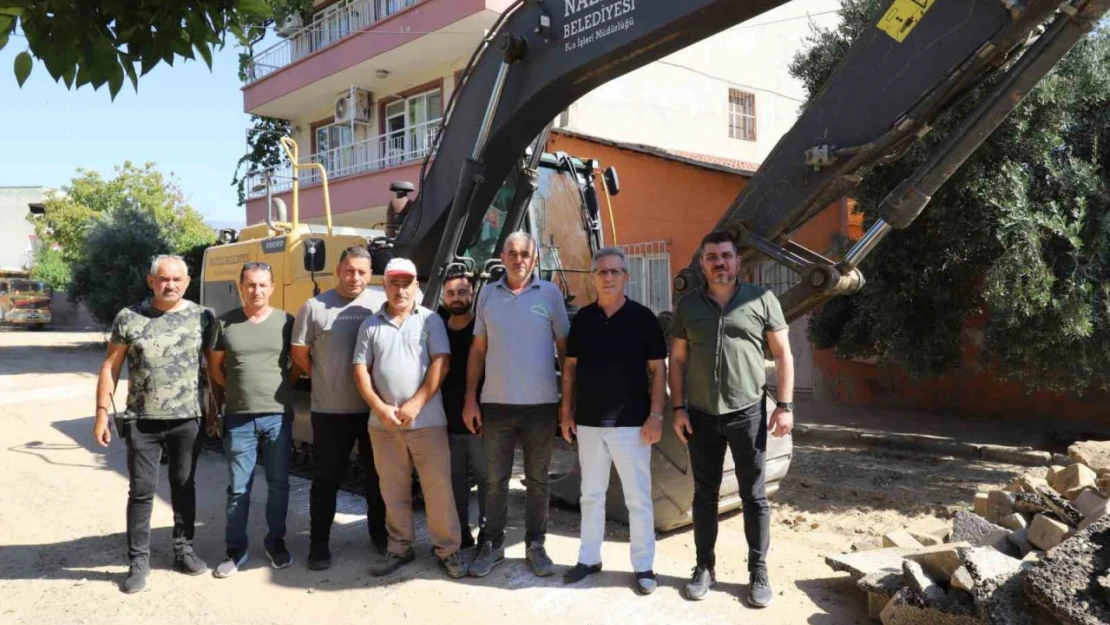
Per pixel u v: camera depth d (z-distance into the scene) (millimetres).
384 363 4598
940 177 3717
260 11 3562
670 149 14766
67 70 3113
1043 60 3430
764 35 17484
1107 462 5348
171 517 5992
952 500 6312
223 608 4297
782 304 4316
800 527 5695
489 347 4629
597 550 4609
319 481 4852
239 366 4832
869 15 7656
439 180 5945
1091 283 6586
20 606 4344
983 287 7086
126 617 4195
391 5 15477
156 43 3234
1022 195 6523
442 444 4664
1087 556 3248
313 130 18781
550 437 4637
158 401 4602
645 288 12938
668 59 15469
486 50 5438
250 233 8305
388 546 4820
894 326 7824
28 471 7547
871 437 8398
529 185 6359
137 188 32375
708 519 4340
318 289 6914
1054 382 7098
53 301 36031
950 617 3516
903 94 3756
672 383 4383
